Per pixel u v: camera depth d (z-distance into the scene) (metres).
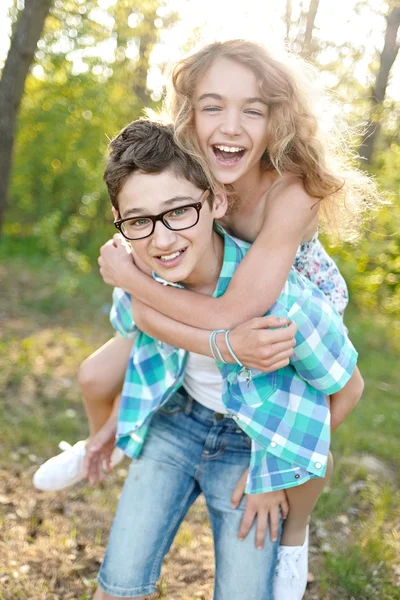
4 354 6.39
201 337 2.02
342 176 2.30
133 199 1.98
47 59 12.74
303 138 2.19
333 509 3.76
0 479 3.87
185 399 2.29
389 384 6.55
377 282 8.69
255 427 2.07
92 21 11.39
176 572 3.13
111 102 14.03
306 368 2.08
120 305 2.35
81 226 14.28
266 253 2.07
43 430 4.66
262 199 2.29
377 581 3.10
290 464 2.08
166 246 1.97
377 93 10.16
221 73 2.13
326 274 2.58
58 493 3.79
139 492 2.22
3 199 8.41
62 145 14.16
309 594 3.01
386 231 8.04
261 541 2.12
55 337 7.23
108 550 2.19
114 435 2.59
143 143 1.97
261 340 1.92
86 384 2.50
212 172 2.17
